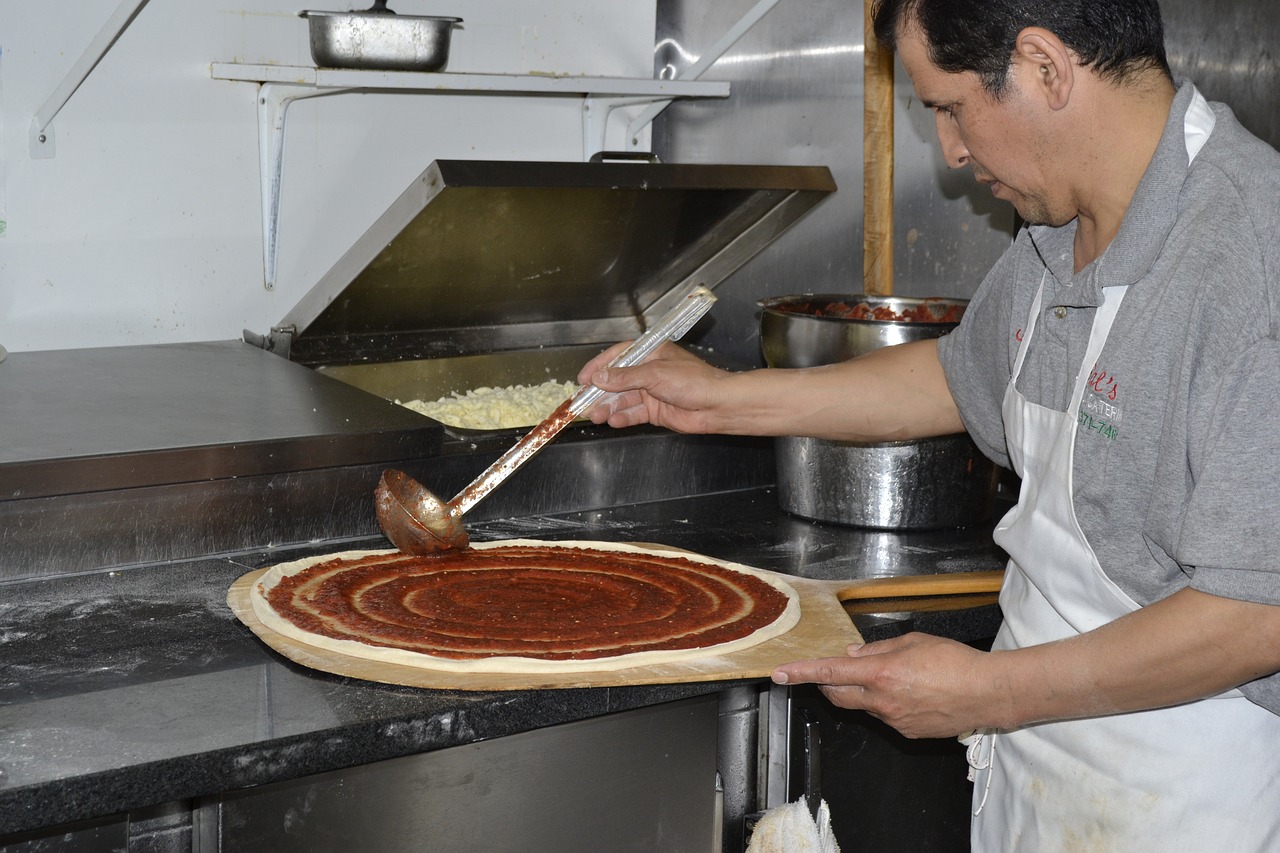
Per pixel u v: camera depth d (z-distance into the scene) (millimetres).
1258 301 1023
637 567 1628
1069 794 1346
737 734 1539
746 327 2672
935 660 1169
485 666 1260
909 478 1872
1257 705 1230
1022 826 1421
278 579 1530
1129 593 1229
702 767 1480
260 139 2316
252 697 1214
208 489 1642
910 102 2256
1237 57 1826
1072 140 1132
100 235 2209
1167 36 1934
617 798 1421
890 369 1614
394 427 1757
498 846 1354
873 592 1588
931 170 2242
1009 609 1451
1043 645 1142
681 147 2775
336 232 2459
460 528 1617
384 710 1188
